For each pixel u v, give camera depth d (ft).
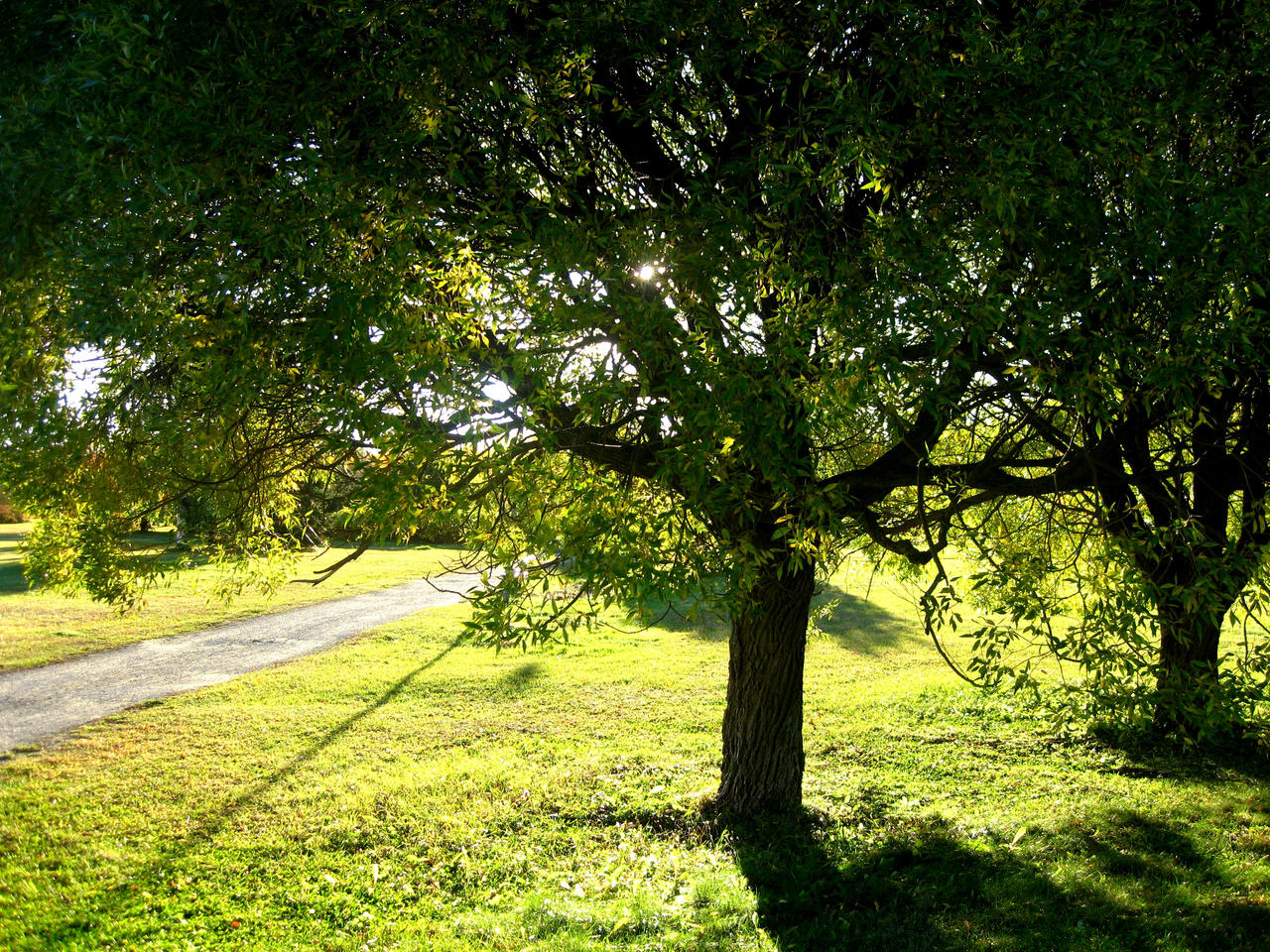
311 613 75.41
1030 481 19.93
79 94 12.37
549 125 14.61
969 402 18.44
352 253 13.26
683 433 13.98
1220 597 16.07
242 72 12.73
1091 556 20.58
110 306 12.03
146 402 16.76
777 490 13.70
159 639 62.28
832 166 13.02
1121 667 16.98
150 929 20.51
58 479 17.44
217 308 14.57
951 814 26.48
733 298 13.91
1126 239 13.30
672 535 15.90
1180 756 31.40
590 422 13.69
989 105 13.50
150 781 31.68
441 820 27.58
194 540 23.65
